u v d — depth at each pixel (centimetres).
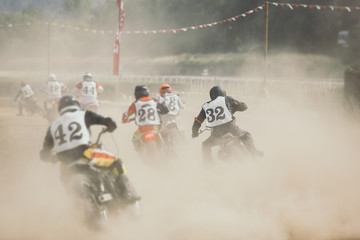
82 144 1714
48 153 1830
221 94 2583
